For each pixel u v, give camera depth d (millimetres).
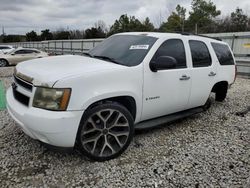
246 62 11664
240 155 3559
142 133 4227
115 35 4590
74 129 2871
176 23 48688
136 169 3121
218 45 5254
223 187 2822
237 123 4910
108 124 3242
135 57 3652
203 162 3336
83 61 3512
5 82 9281
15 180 2832
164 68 3771
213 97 6695
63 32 64812
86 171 3041
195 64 4445
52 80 2783
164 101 3908
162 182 2879
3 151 3449
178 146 3793
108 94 3115
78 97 2869
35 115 2770
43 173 2979
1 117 4879
